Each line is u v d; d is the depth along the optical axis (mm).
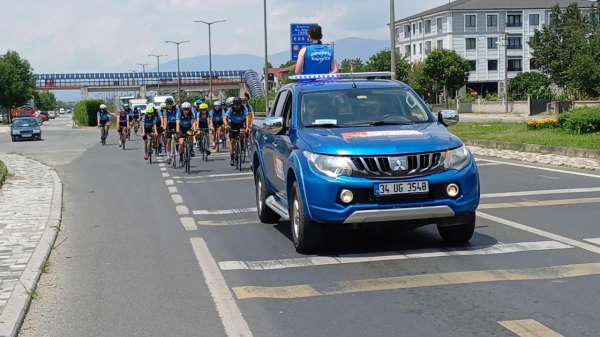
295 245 8602
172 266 8203
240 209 12336
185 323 6070
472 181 7953
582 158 17984
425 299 6422
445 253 8180
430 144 7895
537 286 6688
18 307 6453
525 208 11109
